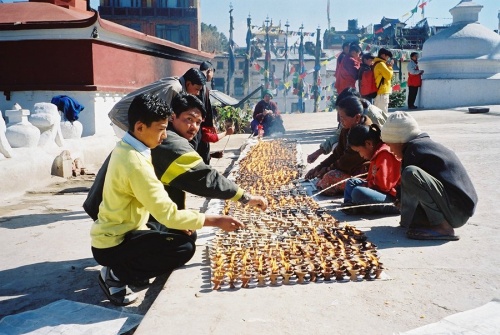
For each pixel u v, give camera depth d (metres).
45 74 11.98
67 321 2.80
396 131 3.92
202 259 3.53
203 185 3.36
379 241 3.76
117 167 2.92
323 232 3.97
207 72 5.36
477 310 2.52
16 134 7.98
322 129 13.40
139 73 14.40
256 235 3.96
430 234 3.73
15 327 2.75
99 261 3.07
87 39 11.70
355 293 2.83
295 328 2.44
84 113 11.86
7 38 12.04
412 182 3.64
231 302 2.77
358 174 5.39
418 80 17.12
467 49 16.72
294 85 49.84
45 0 15.77
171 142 3.38
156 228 3.53
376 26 46.81
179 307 2.72
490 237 3.78
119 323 2.76
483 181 5.70
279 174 6.45
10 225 5.34
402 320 2.49
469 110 13.69
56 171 8.43
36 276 3.77
